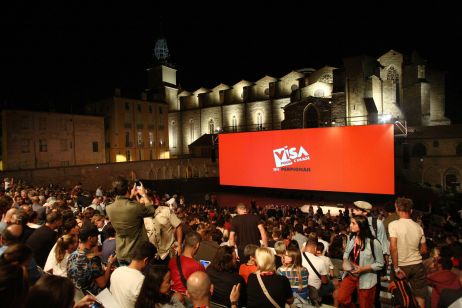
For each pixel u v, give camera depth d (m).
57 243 5.63
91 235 5.30
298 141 33.25
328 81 51.47
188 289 3.69
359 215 5.62
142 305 3.72
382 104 46.69
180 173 53.38
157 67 74.19
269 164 35.16
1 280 2.62
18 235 5.50
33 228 7.23
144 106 60.97
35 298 2.71
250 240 7.46
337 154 31.03
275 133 34.72
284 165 34.16
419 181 38.75
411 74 46.81
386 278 7.47
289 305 4.76
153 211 5.64
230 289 4.96
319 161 32.03
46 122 43.94
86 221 7.41
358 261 5.63
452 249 6.11
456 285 5.19
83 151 48.41
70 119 46.84
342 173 30.75
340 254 9.66
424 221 18.27
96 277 5.27
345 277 5.96
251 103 60.62
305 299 5.69
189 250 5.43
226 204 37.66
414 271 5.84
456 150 37.66
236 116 62.72
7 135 39.88
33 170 35.69
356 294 6.33
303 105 44.62
